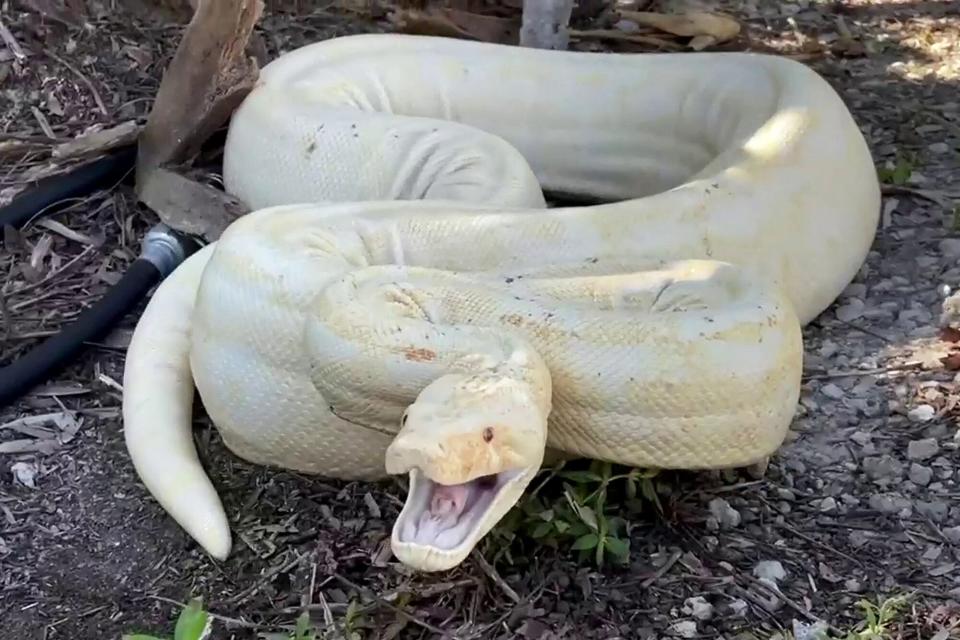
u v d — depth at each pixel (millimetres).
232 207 1460
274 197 1475
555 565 1114
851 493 1175
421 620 1078
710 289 1147
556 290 1147
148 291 1406
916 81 1822
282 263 1155
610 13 2025
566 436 1108
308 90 1535
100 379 1314
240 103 1512
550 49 1705
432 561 980
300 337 1140
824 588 1100
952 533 1138
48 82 1664
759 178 1300
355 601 1090
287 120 1472
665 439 1093
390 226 1239
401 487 1178
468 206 1276
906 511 1158
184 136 1504
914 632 1062
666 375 1076
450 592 1096
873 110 1745
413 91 1599
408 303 1108
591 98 1561
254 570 1129
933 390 1268
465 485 1015
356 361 1077
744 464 1122
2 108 1646
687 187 1282
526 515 1116
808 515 1158
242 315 1161
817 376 1292
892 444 1217
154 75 1686
